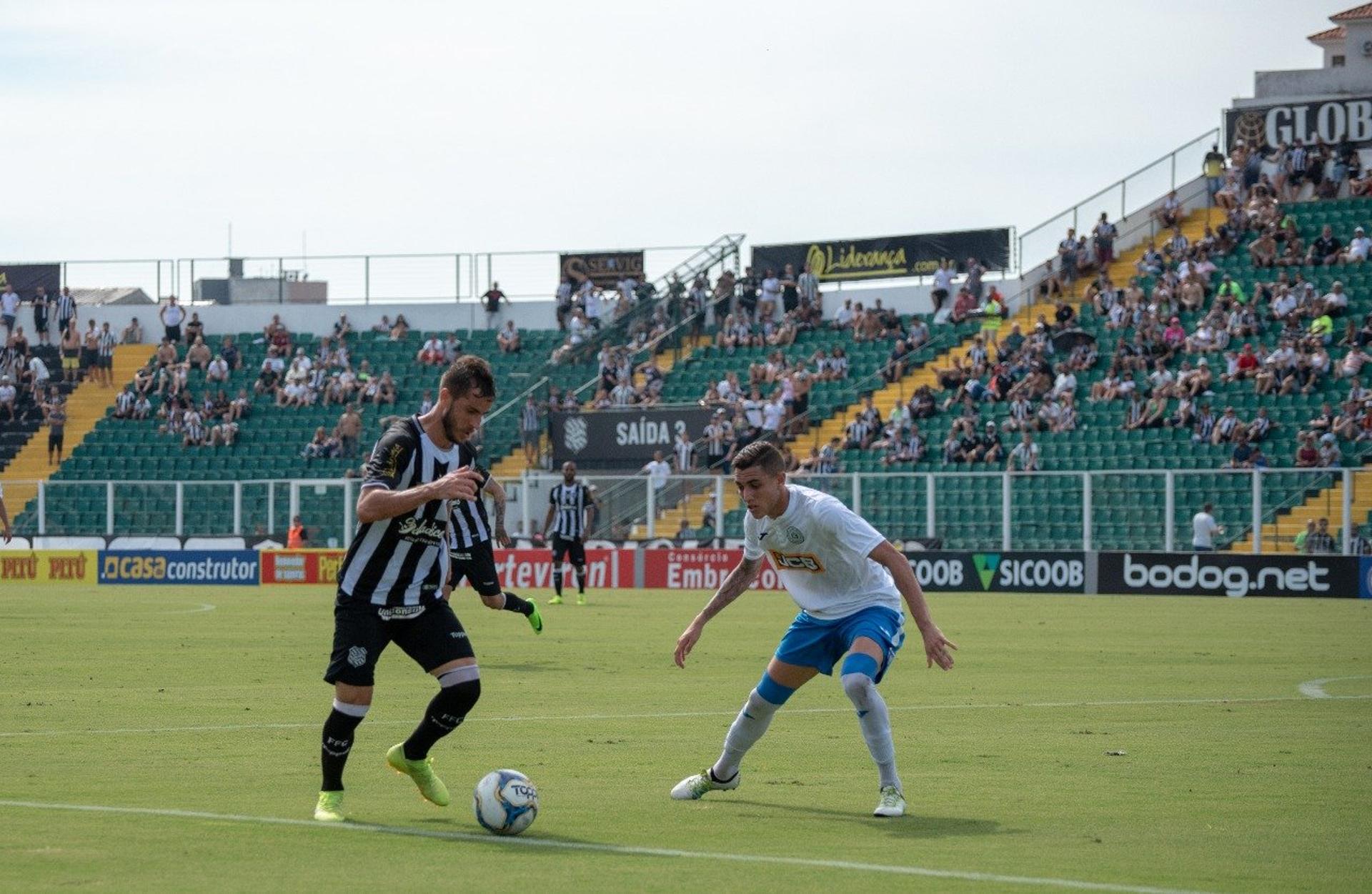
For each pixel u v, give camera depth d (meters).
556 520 35.75
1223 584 38.59
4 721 14.76
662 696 17.16
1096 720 15.05
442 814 9.94
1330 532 37.84
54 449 57.09
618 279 59.84
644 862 8.41
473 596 41.28
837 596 10.20
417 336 59.34
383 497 9.12
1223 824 9.64
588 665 21.00
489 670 20.14
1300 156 51.75
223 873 8.05
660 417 48.91
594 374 54.09
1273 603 36.16
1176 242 50.06
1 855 8.47
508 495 45.94
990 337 50.50
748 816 9.91
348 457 52.97
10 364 59.53
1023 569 40.66
